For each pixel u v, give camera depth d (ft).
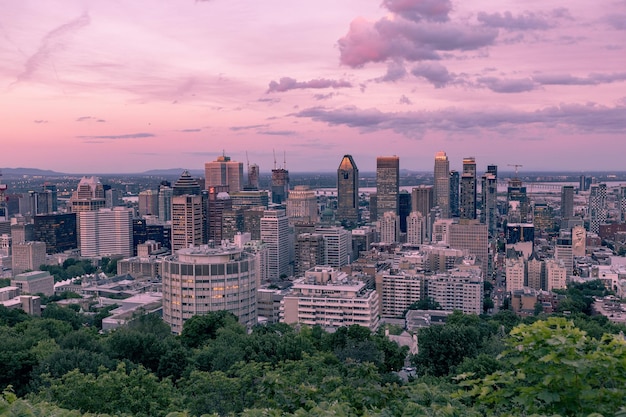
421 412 151.84
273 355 444.96
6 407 147.13
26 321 643.86
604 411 130.21
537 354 138.00
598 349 134.82
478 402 154.71
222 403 272.10
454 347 528.63
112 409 286.46
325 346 568.41
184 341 581.12
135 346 467.52
